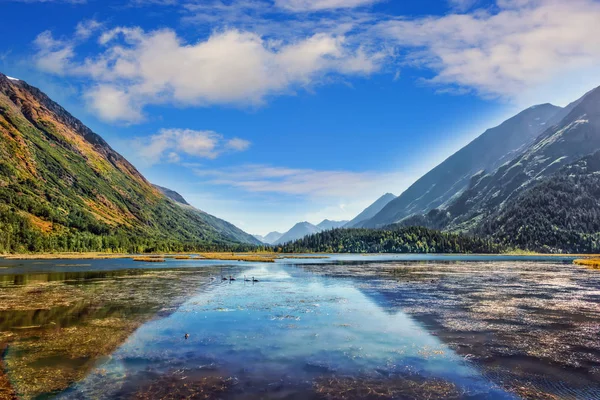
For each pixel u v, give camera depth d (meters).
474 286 59.44
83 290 52.56
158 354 23.14
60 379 18.88
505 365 21.27
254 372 20.06
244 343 25.70
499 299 45.28
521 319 33.53
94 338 26.80
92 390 17.47
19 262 126.25
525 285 60.84
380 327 30.44
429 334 28.16
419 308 38.94
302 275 81.19
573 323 31.86
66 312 36.25
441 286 59.31
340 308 38.84
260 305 40.59
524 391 17.61
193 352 23.59
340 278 73.94
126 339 26.58
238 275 80.06
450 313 36.19
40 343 25.45
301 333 28.45
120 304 40.97
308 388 17.88
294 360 22.11
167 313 35.97
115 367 20.73
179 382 18.55
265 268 106.06
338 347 24.75
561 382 18.70
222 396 16.86
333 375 19.62
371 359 22.33
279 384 18.38
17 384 18.19
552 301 43.59
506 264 135.00
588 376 19.52
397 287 57.88
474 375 19.67
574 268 108.94
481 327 30.42
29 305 40.00
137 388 17.73
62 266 106.50
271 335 27.89
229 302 42.56
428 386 18.17
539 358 22.48
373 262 149.38
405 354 23.27
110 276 75.75
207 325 30.98
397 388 17.94
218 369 20.50
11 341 25.94
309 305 40.62
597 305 41.06
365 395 17.06
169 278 71.69
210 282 64.38
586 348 24.48
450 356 22.83
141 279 69.50
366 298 45.91
